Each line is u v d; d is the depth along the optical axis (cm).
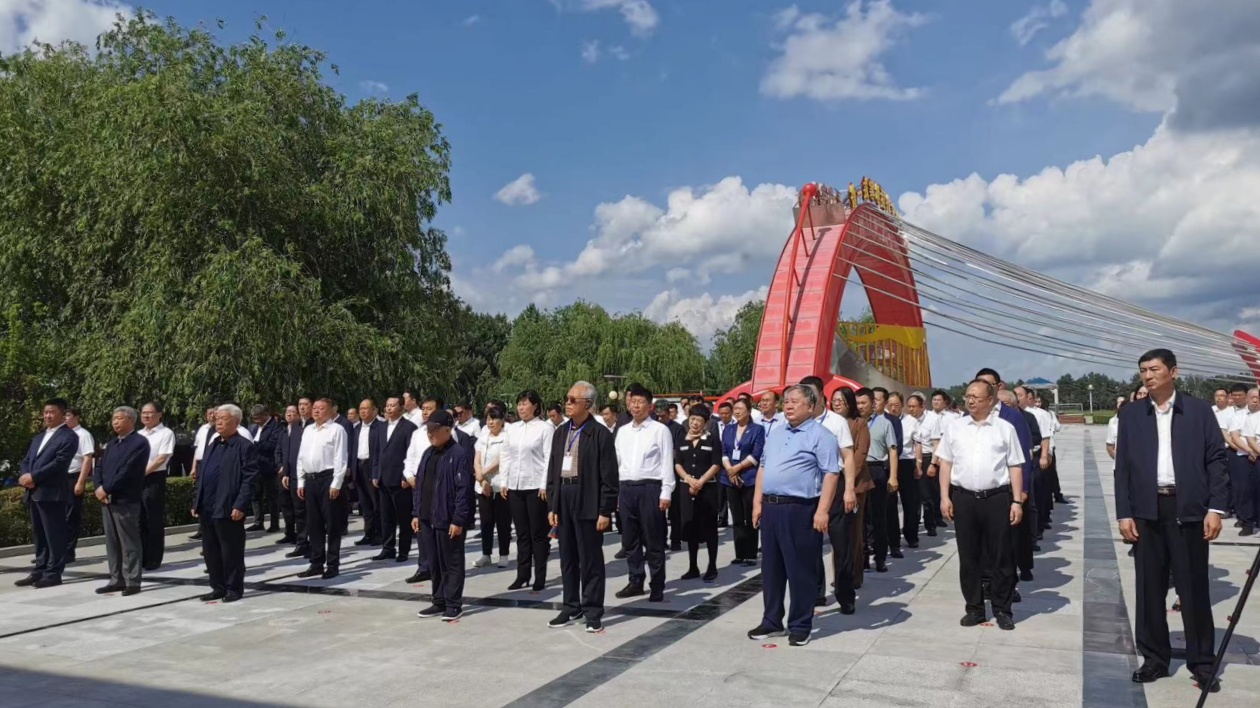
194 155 1727
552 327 5272
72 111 2011
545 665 604
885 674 566
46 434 966
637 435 846
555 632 706
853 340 4500
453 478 764
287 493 1293
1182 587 547
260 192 1817
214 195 1752
